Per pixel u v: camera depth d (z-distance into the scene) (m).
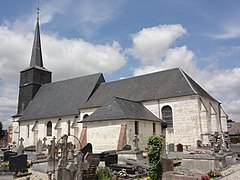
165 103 30.77
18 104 49.38
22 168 18.20
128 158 18.75
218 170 16.45
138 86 35.22
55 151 15.67
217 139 24.48
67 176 12.59
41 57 51.25
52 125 39.84
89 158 14.09
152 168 11.77
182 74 32.50
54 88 46.19
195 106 28.66
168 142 29.66
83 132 27.31
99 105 34.50
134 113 27.08
